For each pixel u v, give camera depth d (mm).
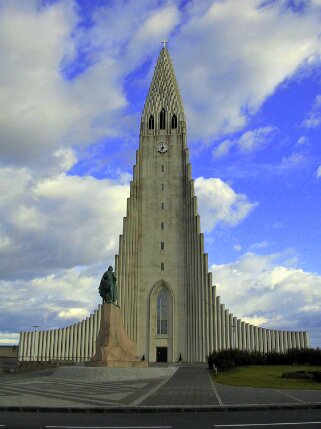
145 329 80250
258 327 79312
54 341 82000
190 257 82188
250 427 14680
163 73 94750
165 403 20547
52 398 22219
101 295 45875
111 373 39094
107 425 15016
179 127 89812
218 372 48062
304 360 61500
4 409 18766
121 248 83000
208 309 78875
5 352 105375
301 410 19266
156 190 86688
